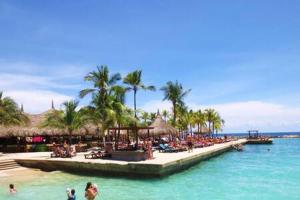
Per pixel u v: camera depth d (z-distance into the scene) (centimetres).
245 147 6219
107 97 3169
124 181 1939
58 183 1898
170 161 2080
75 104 3259
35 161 2406
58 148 2652
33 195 1620
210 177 2161
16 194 1639
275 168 2688
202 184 1906
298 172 2442
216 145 4584
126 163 2008
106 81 3347
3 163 2378
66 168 2270
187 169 2552
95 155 2436
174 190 1733
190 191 1712
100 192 1670
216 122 9444
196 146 3966
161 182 1925
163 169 1964
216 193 1672
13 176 2120
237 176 2223
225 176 2217
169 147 3184
